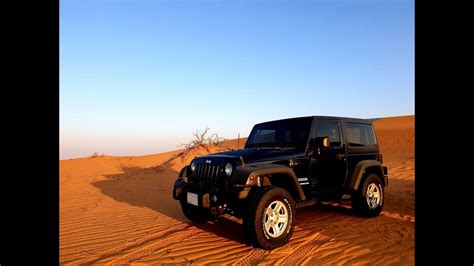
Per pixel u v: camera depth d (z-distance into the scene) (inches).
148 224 231.8
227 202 173.9
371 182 239.0
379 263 148.6
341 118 239.6
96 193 386.3
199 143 804.0
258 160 186.9
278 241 169.9
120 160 842.8
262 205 165.6
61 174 614.5
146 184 474.9
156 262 155.9
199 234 202.1
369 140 260.4
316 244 177.0
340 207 274.8
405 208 269.3
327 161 219.5
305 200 203.3
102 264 155.1
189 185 197.5
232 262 153.6
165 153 936.9
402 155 776.9
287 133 227.0
